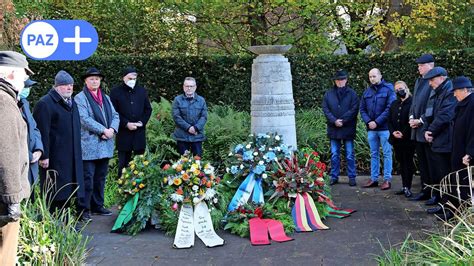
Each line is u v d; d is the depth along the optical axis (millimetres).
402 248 4059
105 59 10945
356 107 7824
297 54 10695
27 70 3562
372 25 11859
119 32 12812
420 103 6449
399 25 11031
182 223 5352
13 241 3480
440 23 11227
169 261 4672
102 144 6133
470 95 5316
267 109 6570
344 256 4668
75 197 5609
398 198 6945
